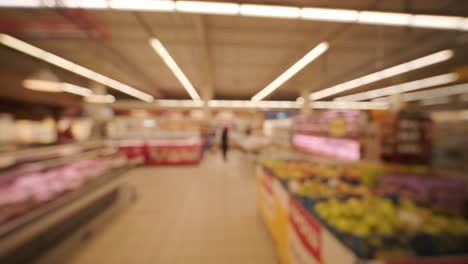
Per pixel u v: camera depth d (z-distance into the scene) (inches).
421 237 42.8
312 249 60.4
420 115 116.0
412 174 91.5
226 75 404.5
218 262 92.3
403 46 255.3
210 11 133.3
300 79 427.5
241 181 230.8
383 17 144.6
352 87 481.1
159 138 340.5
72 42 243.1
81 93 496.1
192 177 250.4
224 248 102.5
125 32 219.3
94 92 410.0
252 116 644.7
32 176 100.8
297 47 259.1
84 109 467.2
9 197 83.3
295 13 137.4
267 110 644.7
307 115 271.7
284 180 93.7
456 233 43.7
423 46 253.0
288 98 681.6
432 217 53.6
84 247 103.0
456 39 232.8
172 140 336.2
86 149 155.6
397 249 41.7
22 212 81.2
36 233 80.5
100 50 271.6
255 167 295.6
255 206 156.3
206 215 140.1
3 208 77.7
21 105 409.1
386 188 81.5
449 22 152.6
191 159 328.5
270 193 114.2
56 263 90.1
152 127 367.9
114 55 290.0
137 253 98.5
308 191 77.4
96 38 200.1
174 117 438.9
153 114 490.0
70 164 130.4
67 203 98.9
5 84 314.0
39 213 84.3
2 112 369.1
